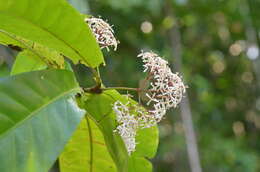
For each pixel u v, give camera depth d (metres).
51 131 0.89
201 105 3.64
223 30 3.81
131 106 1.05
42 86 0.92
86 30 0.96
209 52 3.89
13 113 0.89
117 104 1.03
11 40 1.07
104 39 1.08
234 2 3.44
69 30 0.96
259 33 3.49
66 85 0.95
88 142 1.11
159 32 3.39
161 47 3.37
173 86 1.05
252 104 4.01
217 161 3.41
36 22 0.95
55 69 0.95
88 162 1.13
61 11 0.94
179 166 3.61
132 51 3.37
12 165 0.85
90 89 1.01
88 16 1.10
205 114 3.76
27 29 0.96
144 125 1.06
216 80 4.01
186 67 3.62
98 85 1.01
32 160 0.86
